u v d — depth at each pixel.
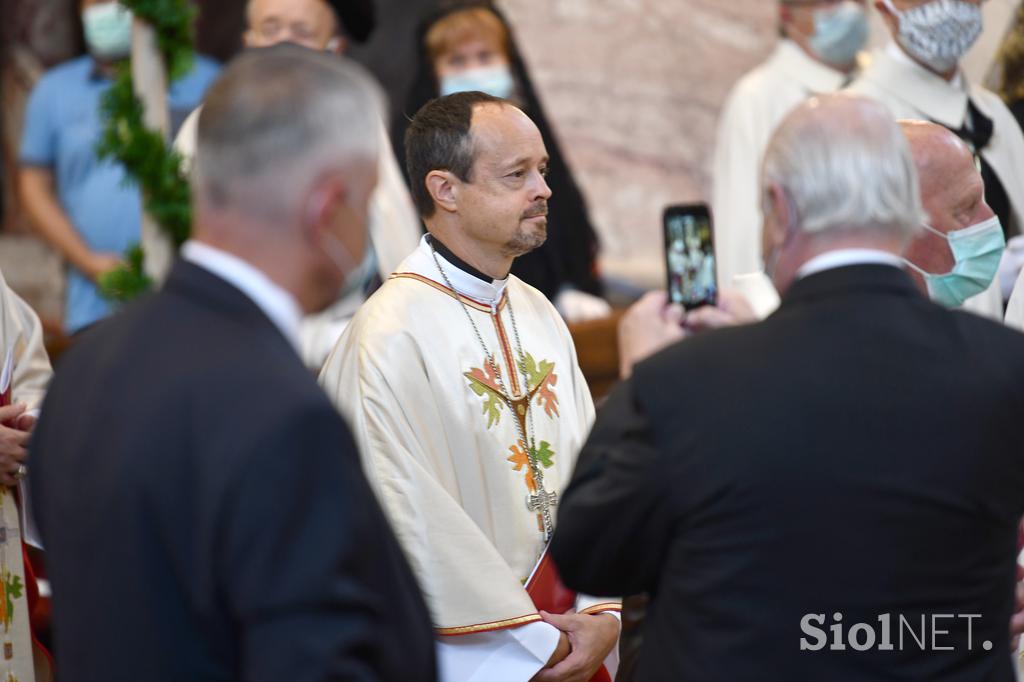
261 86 6.41
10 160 25.28
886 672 6.87
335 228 6.47
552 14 28.44
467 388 9.86
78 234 18.05
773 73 17.97
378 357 9.66
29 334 11.55
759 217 17.66
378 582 6.27
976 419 6.95
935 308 7.27
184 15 10.96
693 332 9.79
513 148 9.70
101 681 6.20
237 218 6.43
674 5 28.62
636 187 28.62
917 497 6.84
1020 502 7.16
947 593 6.93
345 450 6.21
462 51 17.02
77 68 18.52
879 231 7.18
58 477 6.52
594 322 16.95
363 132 6.48
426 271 10.09
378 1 25.17
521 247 9.86
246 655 5.99
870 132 7.18
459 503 9.80
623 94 28.55
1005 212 13.99
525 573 9.96
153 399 6.26
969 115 14.16
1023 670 10.31
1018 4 15.53
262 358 6.29
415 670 6.45
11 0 25.06
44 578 13.23
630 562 7.30
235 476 6.02
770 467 6.88
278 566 5.98
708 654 6.94
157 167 10.83
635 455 7.11
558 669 9.64
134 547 6.16
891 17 14.15
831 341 7.05
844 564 6.83
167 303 6.54
